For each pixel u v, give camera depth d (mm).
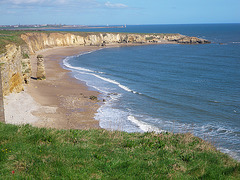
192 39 156250
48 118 25625
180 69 63469
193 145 10336
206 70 61188
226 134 23094
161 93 39344
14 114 25109
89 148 8695
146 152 8945
